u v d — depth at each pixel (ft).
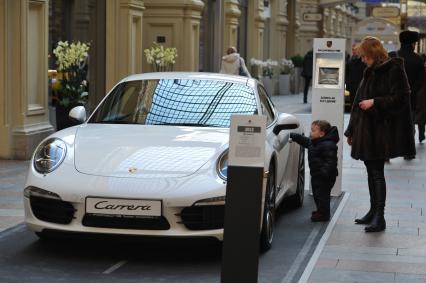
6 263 39.11
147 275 37.47
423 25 246.88
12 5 72.13
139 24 98.53
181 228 37.86
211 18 139.74
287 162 50.14
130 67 95.20
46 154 40.81
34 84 75.31
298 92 211.41
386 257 41.22
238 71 116.88
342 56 57.82
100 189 37.88
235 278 29.48
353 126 47.52
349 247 43.29
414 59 78.43
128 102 46.98
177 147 40.93
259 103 46.47
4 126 72.49
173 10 112.98
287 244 44.14
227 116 45.19
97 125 45.29
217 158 39.88
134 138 42.16
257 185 29.37
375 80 46.44
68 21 92.53
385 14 241.14
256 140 29.37
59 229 38.55
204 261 40.04
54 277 36.91
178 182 38.11
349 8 315.37
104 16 95.30
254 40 171.83
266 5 184.96
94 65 96.07
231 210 29.48
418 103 94.12
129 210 37.58
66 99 79.25
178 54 113.70
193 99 46.60
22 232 45.24
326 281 36.50
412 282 36.58
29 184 39.70
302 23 232.32
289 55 212.23
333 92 58.03
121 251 41.65
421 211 53.98
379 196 47.52
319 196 50.24
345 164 77.97
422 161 80.64
